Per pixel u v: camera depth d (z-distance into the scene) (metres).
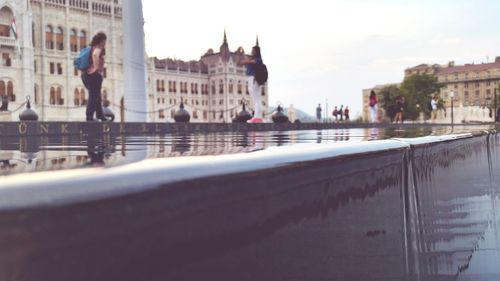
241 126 16.48
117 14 71.81
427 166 1.64
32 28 63.19
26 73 58.59
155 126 13.39
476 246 2.53
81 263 0.37
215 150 1.00
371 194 1.07
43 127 10.26
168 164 0.53
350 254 0.94
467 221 2.40
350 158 0.95
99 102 13.77
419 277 1.42
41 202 0.35
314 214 0.79
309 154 0.82
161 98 91.62
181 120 17.92
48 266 0.35
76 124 11.02
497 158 3.84
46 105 63.62
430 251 1.61
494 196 3.56
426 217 1.58
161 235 0.46
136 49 14.95
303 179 0.76
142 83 15.12
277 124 18.23
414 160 1.46
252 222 0.62
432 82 93.81
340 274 0.90
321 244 0.82
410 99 90.38
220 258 0.54
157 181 0.46
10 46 57.47
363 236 1.01
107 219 0.40
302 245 0.75
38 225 0.34
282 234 0.69
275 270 0.67
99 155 1.02
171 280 0.47
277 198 0.67
